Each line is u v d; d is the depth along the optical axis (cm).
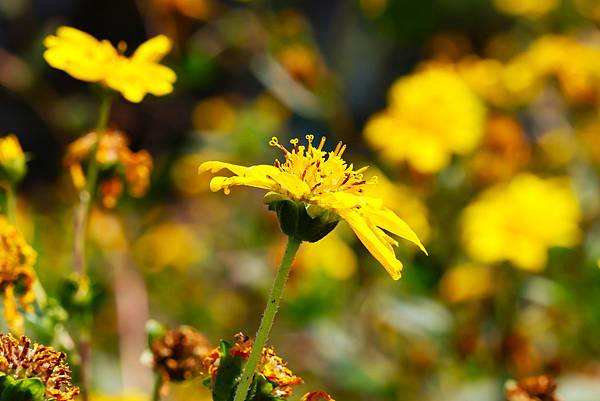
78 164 58
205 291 96
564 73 94
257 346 49
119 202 81
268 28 94
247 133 98
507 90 96
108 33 133
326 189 50
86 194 58
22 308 55
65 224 98
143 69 56
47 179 137
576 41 100
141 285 76
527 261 77
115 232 82
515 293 80
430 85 84
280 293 49
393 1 119
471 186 84
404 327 80
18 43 95
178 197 112
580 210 92
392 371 80
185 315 93
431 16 121
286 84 93
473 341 76
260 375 50
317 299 82
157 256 96
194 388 65
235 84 133
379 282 84
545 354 80
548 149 98
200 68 88
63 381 50
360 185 51
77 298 56
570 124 99
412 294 82
